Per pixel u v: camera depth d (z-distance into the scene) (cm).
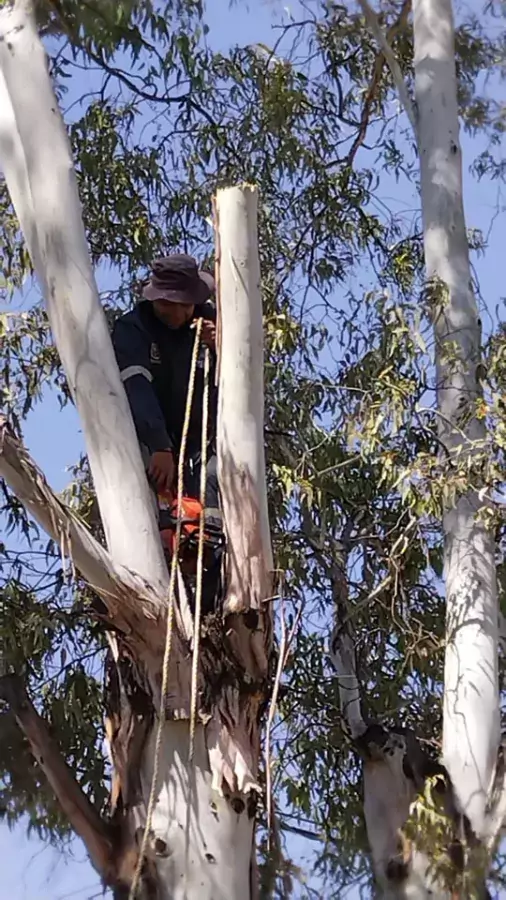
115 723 518
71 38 718
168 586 509
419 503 664
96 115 843
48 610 692
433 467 668
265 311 790
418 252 834
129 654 513
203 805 495
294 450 737
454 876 627
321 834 732
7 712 580
